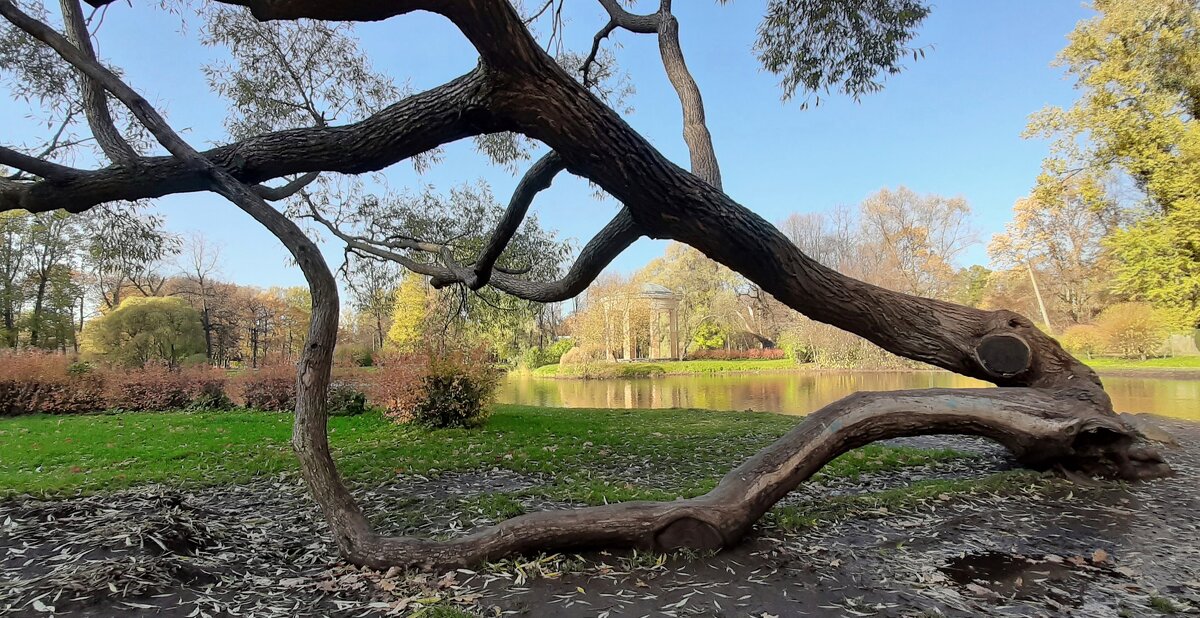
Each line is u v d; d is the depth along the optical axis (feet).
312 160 10.59
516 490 15.57
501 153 22.27
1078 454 14.07
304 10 6.04
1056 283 103.04
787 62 17.56
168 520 10.02
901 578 8.42
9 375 39.19
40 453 22.62
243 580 8.44
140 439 26.03
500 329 33.63
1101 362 74.33
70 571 8.02
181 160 10.58
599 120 8.51
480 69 8.59
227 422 32.14
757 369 98.02
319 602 7.68
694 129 13.74
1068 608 7.39
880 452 19.83
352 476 17.69
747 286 130.62
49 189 11.09
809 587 8.07
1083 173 58.75
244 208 9.87
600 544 9.34
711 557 9.25
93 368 43.86
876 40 15.97
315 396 9.19
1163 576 8.50
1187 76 48.49
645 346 136.15
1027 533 10.52
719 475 17.76
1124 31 49.85
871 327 13.34
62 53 10.28
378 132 9.93
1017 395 13.66
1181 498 12.82
